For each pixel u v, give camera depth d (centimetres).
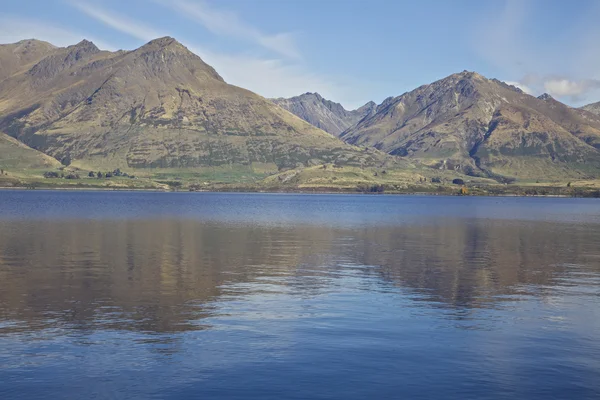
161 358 3017
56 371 2825
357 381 2734
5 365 2898
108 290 4788
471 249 8362
